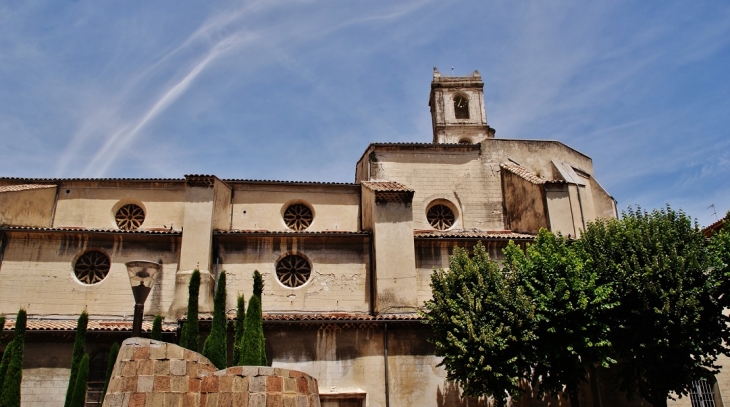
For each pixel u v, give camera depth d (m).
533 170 31.86
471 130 43.25
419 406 21.98
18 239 23.92
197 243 24.20
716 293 19.77
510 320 19.34
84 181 27.23
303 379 12.82
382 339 22.73
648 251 20.78
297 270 25.23
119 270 24.17
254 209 27.78
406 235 25.06
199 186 25.23
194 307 17.97
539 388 20.16
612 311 20.31
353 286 25.08
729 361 25.00
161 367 12.21
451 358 19.62
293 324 22.34
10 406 16.08
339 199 28.69
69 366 20.83
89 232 24.09
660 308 19.55
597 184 32.88
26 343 20.91
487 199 30.73
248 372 12.34
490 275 21.00
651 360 20.09
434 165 31.19
